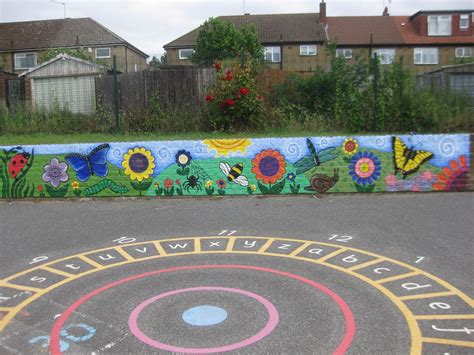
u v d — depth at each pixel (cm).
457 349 404
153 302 509
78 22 4316
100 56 4078
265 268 603
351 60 1495
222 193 1042
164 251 680
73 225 834
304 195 1031
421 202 942
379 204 934
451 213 850
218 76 1430
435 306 485
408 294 516
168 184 1047
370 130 1324
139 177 1049
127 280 573
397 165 1028
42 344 427
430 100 1318
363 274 576
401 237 718
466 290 522
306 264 615
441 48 4281
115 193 1058
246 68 1413
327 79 1440
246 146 1030
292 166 1032
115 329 451
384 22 4512
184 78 1498
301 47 4219
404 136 1022
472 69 1622
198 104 1491
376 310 479
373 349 405
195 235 754
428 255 636
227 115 1388
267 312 480
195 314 478
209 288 543
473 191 1025
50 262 644
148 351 411
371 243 693
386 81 1325
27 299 525
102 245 714
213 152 1034
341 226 786
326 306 491
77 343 427
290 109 1449
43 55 3375
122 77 1524
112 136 1367
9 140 1320
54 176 1065
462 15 4319
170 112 1462
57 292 542
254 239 726
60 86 1945
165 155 1041
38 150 1061
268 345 416
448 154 1023
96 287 555
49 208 977
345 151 1026
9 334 446
